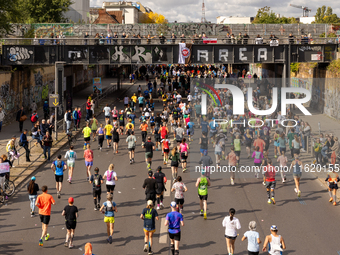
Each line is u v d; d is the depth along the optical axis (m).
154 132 25.09
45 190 12.49
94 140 27.27
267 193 16.25
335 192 16.02
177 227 11.30
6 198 16.23
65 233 13.25
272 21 74.62
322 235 13.15
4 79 31.62
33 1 61.12
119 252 11.85
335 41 38.56
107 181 15.53
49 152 21.92
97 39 36.94
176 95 39.94
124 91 53.94
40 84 41.78
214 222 14.16
